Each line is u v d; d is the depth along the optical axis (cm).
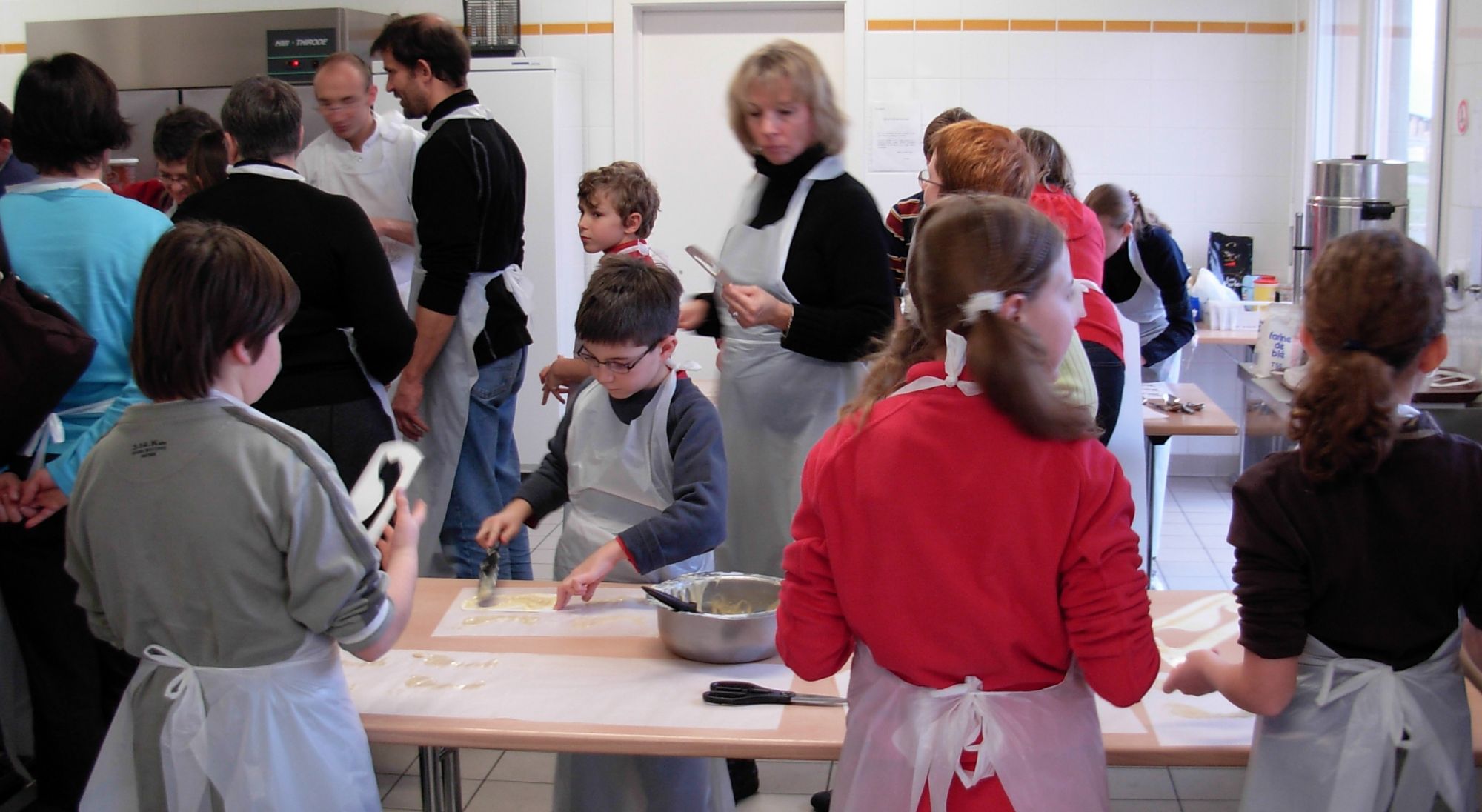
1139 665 121
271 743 141
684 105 541
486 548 204
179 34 493
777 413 227
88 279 212
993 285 119
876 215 220
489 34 521
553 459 212
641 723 152
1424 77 413
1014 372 118
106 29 498
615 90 532
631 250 281
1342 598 130
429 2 532
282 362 235
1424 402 309
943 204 127
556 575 209
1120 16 522
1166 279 385
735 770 258
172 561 139
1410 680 131
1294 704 135
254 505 138
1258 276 529
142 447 139
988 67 525
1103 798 130
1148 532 342
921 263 125
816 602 133
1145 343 387
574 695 160
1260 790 137
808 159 220
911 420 124
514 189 297
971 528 121
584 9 528
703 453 192
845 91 529
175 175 315
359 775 149
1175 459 557
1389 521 128
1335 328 129
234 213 228
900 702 128
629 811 192
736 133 225
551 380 273
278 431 140
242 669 142
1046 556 121
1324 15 502
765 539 234
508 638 181
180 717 140
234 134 234
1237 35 523
